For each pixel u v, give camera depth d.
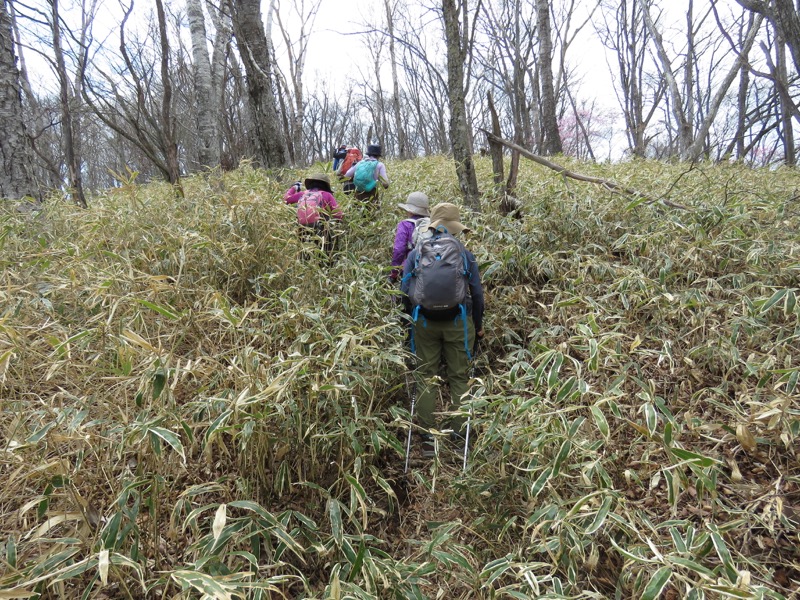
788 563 1.96
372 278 3.45
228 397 2.25
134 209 3.92
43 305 2.86
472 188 4.92
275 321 2.82
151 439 1.84
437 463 2.55
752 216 3.92
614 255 4.09
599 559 2.10
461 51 5.14
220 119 9.72
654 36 9.66
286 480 2.42
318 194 4.12
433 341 3.18
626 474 2.09
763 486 2.23
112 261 3.28
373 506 2.48
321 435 2.28
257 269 3.54
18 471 1.80
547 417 2.24
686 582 1.56
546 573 2.15
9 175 4.91
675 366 2.98
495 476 2.51
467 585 2.18
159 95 13.62
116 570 1.74
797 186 5.00
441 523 2.39
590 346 2.26
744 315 2.89
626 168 6.29
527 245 4.16
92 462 2.13
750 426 2.38
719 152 7.41
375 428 2.53
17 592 1.40
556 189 4.67
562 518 1.92
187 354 2.69
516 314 3.65
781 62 7.29
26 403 2.16
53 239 3.98
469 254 3.13
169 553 2.08
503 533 2.19
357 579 2.01
